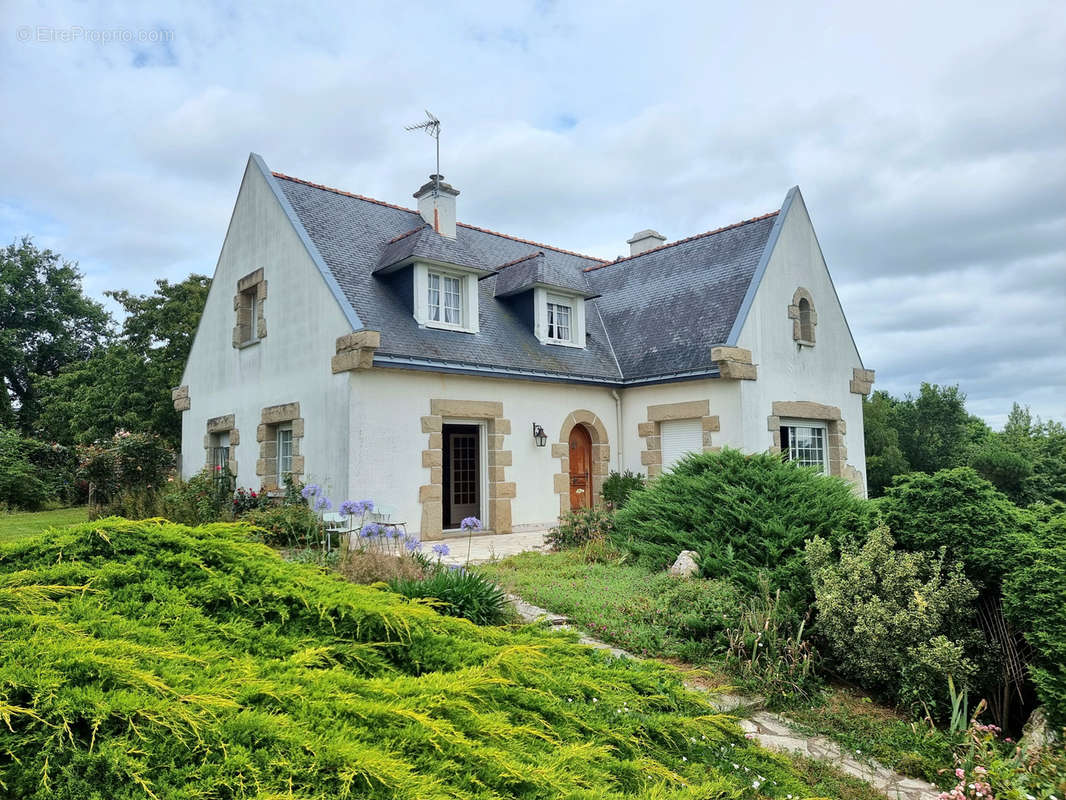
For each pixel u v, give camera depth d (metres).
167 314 22.97
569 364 14.77
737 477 8.43
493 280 16.12
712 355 13.27
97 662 2.07
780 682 5.29
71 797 1.72
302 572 3.51
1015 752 4.24
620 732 3.01
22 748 1.83
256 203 14.51
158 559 3.25
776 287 14.84
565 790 2.19
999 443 29.44
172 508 11.41
